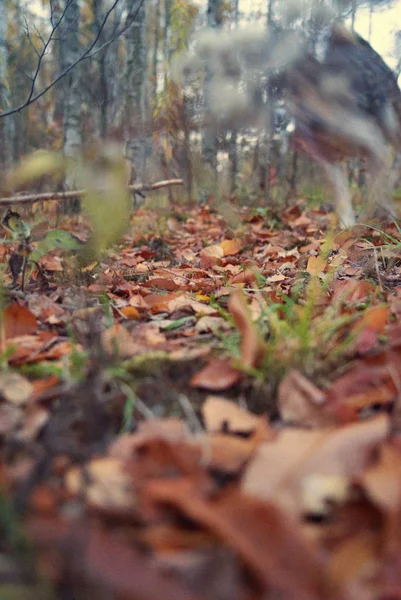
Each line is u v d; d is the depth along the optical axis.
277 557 0.29
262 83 1.76
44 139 3.93
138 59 3.40
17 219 0.96
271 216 2.44
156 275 1.15
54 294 0.90
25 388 0.51
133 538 0.33
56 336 0.66
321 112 1.69
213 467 0.40
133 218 2.01
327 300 0.81
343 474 0.38
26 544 0.31
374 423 0.41
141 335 0.68
